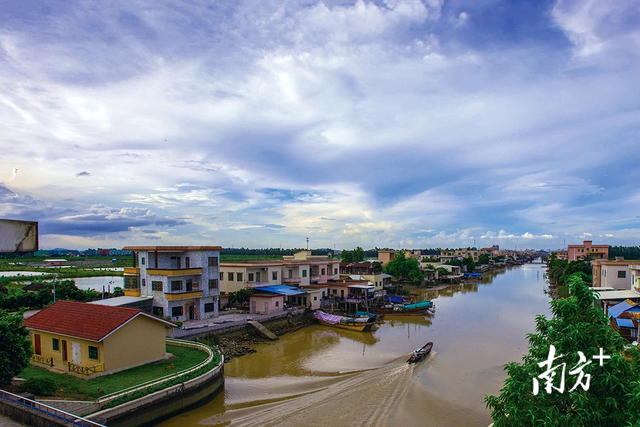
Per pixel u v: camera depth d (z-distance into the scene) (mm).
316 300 57812
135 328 26172
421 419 23422
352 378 30609
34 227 10734
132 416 20516
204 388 24984
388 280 87750
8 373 19828
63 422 16109
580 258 105438
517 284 102250
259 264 56312
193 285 44688
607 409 10242
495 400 12008
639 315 34875
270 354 37781
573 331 10656
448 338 43062
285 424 22562
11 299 47812
